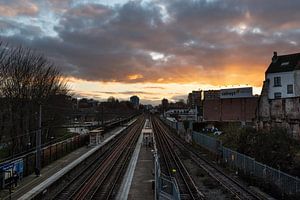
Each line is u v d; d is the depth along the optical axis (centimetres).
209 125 7019
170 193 2191
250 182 2972
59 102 5816
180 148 5650
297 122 3644
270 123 4191
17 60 4522
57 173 3334
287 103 4281
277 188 2538
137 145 6150
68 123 7481
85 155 4638
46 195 2630
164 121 14225
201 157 4625
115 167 3866
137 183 3000
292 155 2922
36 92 4756
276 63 6288
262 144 3341
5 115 4069
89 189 2756
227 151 3931
